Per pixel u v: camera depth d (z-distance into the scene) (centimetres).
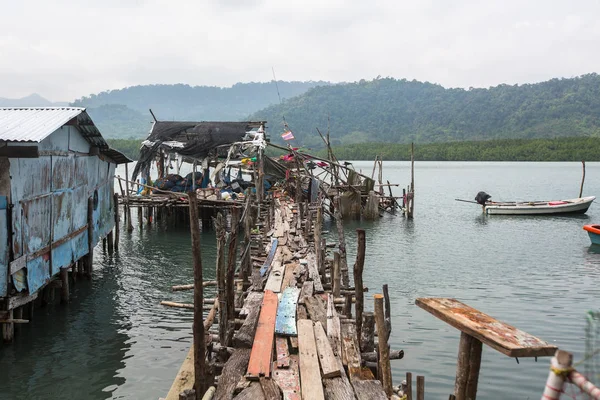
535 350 425
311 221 2334
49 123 1415
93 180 2030
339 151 14875
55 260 1548
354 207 3706
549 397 390
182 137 3491
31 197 1352
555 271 2192
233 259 1062
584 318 1566
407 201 3809
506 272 2177
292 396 749
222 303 992
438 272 2180
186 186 3362
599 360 448
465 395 512
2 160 1216
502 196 5716
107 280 2011
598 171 11119
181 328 1492
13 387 1131
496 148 14100
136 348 1346
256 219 2633
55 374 1194
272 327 1007
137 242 2805
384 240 2961
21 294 1305
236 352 917
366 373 855
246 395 754
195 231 813
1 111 1600
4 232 1219
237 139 3369
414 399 1072
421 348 1341
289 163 3934
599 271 2188
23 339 1388
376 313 782
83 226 1873
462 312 526
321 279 1429
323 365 836
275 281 1353
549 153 13350
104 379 1176
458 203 4959
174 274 2116
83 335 1427
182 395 651
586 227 2761
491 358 1278
